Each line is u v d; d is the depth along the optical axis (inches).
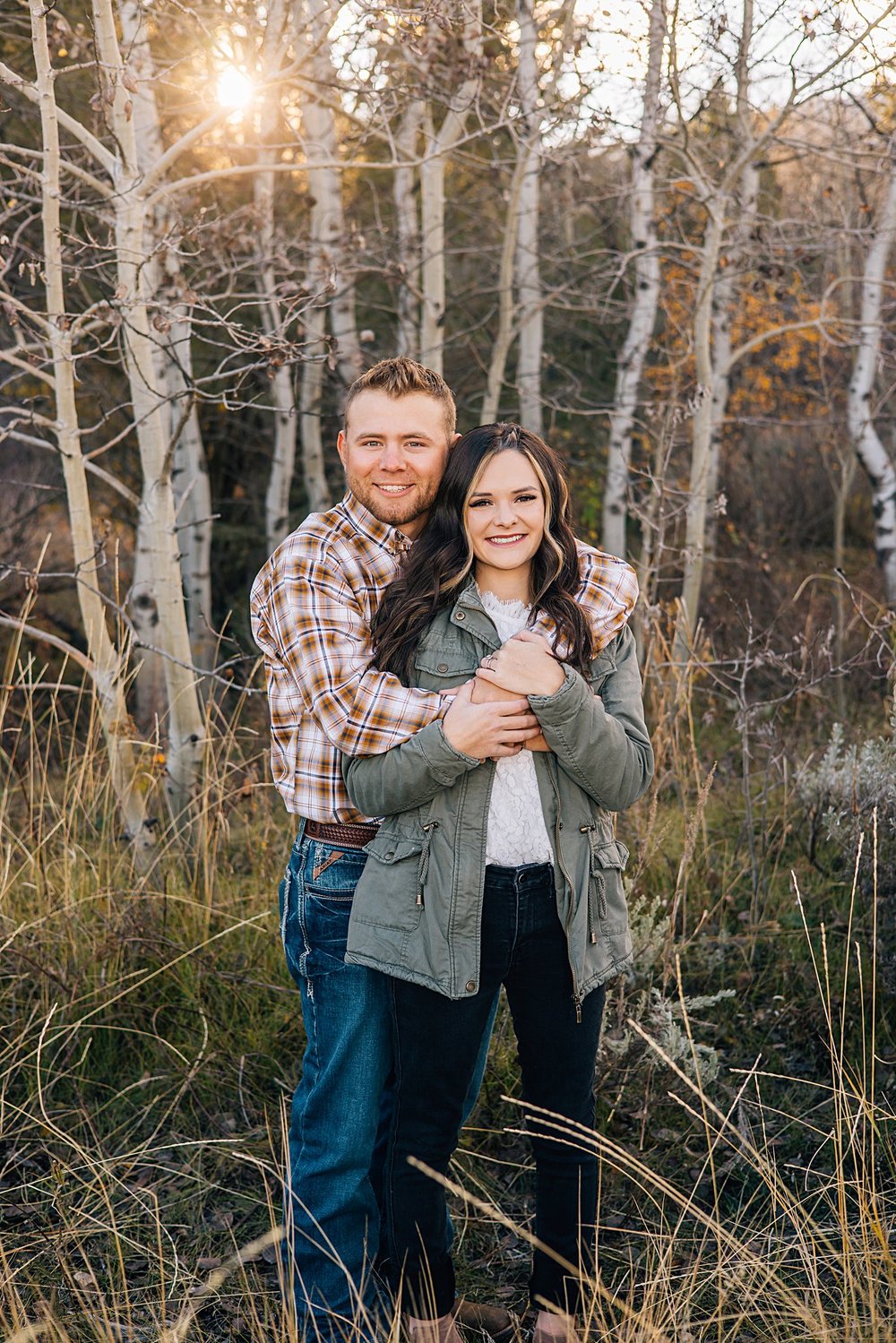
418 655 73.7
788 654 164.7
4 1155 102.2
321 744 76.9
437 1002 71.6
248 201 262.2
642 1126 100.3
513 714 68.9
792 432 348.8
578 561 76.2
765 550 303.9
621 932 75.0
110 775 138.6
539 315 268.7
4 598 280.8
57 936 122.7
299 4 163.5
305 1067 80.8
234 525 336.2
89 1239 92.8
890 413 302.2
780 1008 119.8
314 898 77.2
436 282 221.0
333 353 132.8
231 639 148.4
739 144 215.3
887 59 168.6
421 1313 74.0
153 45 198.2
